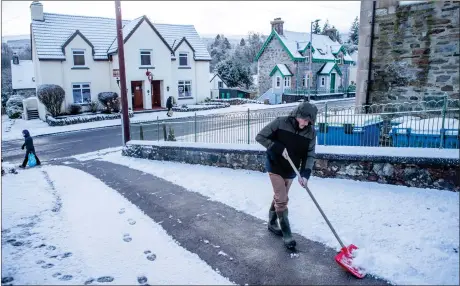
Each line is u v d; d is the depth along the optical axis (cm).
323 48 3797
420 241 355
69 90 2400
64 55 2350
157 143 966
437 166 484
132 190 615
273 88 3484
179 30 3170
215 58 8550
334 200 486
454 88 727
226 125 887
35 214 480
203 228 430
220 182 633
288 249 368
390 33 815
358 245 360
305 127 366
